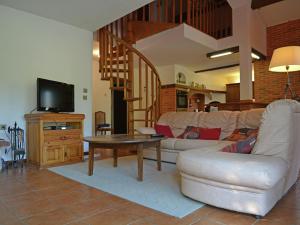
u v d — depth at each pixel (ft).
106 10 13.60
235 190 6.10
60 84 14.06
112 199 7.38
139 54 16.81
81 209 6.61
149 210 6.49
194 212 6.34
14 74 13.15
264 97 22.12
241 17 18.67
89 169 10.35
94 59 26.12
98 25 15.78
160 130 14.15
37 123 12.32
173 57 21.90
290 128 6.47
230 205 6.19
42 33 14.33
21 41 13.44
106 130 25.68
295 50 10.28
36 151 12.34
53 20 14.82
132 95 17.47
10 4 12.72
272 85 21.67
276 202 6.66
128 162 13.23
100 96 27.73
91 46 16.87
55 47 14.92
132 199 7.36
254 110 12.35
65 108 14.33
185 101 26.71
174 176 10.12
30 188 8.54
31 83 13.79
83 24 15.58
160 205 6.84
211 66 25.98
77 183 9.16
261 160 6.00
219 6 22.33
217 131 12.60
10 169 11.62
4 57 12.80
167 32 17.53
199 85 29.19
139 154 9.53
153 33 18.16
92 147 10.31
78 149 13.69
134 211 6.44
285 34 21.22
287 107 6.50
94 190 8.29
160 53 20.44
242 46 18.57
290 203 6.90
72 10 13.53
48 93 13.32
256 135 7.45
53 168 11.82
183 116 14.76
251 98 18.17
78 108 15.99
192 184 7.02
